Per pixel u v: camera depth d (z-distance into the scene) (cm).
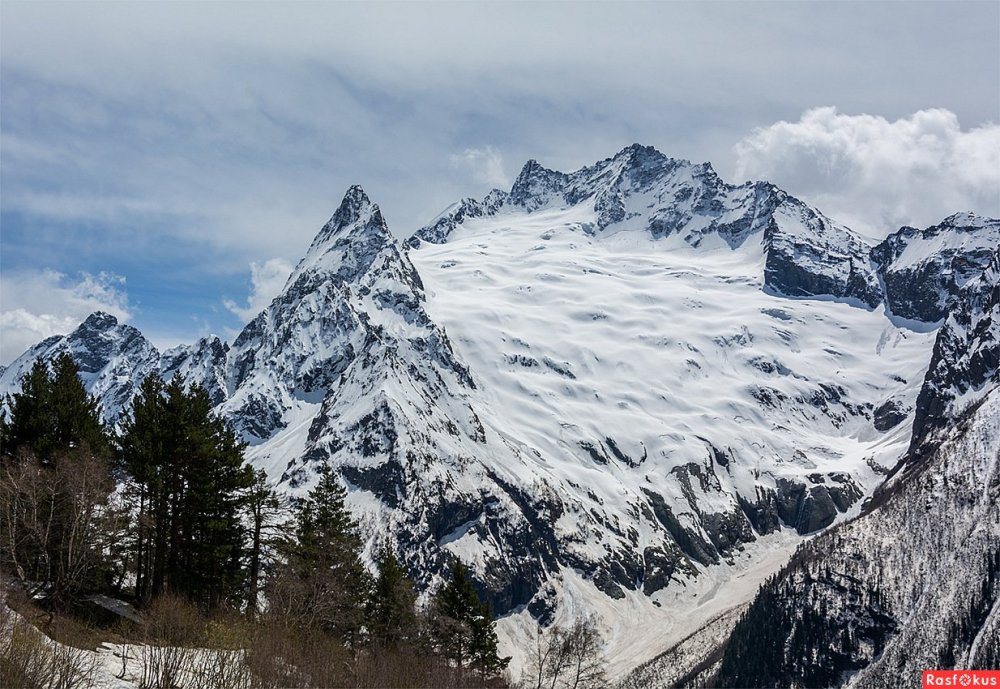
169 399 10112
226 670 7869
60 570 8406
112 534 9106
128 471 9631
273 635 8556
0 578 7631
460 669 10419
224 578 10188
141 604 9362
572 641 13625
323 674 8562
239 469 10438
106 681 7175
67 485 8675
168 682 7312
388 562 11431
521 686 12619
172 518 9850
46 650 6919
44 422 9512
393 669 9456
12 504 8431
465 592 11425
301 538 10775
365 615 10800
